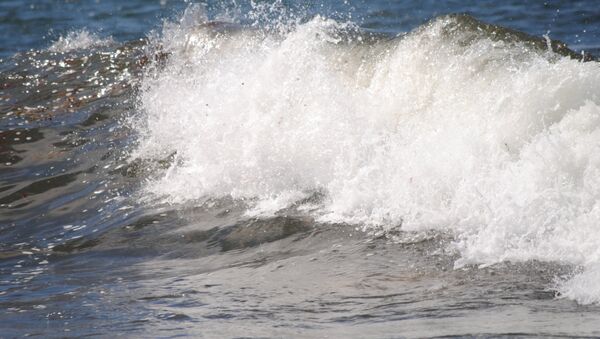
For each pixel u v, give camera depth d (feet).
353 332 58.90
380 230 81.05
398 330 58.54
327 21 113.91
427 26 99.14
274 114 101.76
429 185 82.07
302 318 63.10
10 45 213.66
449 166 82.28
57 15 244.83
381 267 73.15
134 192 102.73
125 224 94.02
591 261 67.21
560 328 56.44
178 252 85.05
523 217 73.31
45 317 68.39
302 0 180.04
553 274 66.74
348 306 65.21
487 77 87.61
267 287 71.77
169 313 66.59
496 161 79.41
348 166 90.94
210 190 98.43
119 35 212.43
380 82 98.84
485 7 203.00
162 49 154.30
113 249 88.28
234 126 104.53
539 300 62.54
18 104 142.20
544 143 76.23
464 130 84.74
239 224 88.58
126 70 150.20
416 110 92.99
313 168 94.22
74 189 106.93
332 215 86.28
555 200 72.90
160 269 80.48
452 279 68.64
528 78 82.69
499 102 83.20
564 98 79.51
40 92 146.72
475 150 81.61
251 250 82.53
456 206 78.95
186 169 104.63
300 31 110.32
